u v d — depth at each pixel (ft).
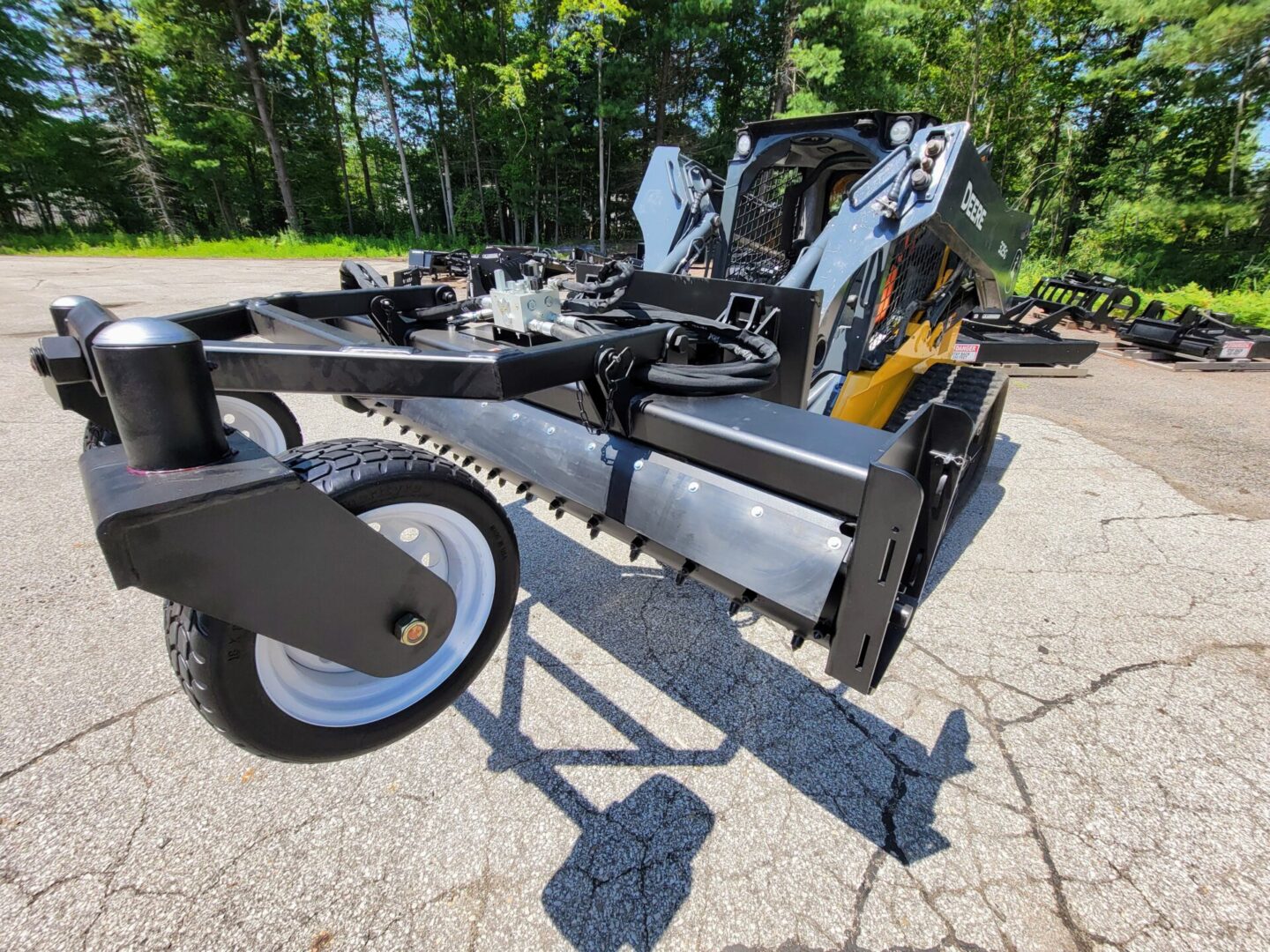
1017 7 66.23
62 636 7.34
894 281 9.87
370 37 78.07
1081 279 31.37
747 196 11.93
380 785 5.56
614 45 76.64
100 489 3.11
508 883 4.76
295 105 89.40
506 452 7.10
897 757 6.03
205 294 33.58
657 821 5.31
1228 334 24.89
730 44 80.43
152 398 3.16
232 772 5.61
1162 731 6.43
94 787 5.41
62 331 5.14
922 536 4.79
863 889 4.78
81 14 87.10
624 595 8.53
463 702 6.57
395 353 4.42
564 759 5.90
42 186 95.40
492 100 80.84
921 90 76.84
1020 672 7.27
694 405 5.53
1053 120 73.77
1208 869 4.99
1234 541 10.50
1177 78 54.49
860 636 4.23
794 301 7.23
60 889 4.56
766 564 4.80
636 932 4.45
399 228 102.78
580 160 92.12
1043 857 5.07
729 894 4.73
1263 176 48.32
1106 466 13.83
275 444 9.28
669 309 8.52
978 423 9.75
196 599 3.35
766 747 6.12
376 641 4.29
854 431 5.01
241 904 4.51
